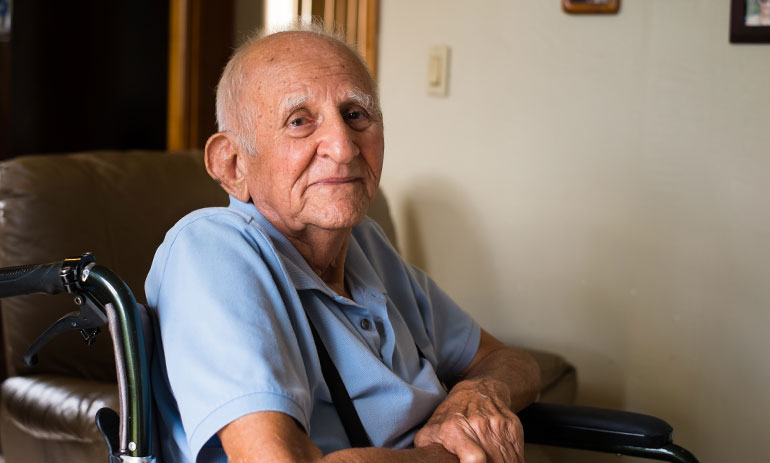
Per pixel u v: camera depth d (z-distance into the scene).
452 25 2.14
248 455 0.86
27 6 2.76
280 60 1.07
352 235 1.30
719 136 1.89
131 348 0.89
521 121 2.09
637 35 1.94
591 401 2.10
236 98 1.10
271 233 1.10
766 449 1.91
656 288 1.99
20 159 1.54
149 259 1.62
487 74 2.11
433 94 2.18
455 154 2.18
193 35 2.50
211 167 1.14
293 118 1.06
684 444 2.00
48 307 1.46
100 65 2.89
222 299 0.94
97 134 2.93
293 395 0.90
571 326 2.10
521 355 1.40
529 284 2.13
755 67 1.83
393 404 1.09
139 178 1.67
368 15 2.21
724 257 1.91
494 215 2.15
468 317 1.44
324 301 1.10
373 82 1.15
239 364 0.89
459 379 1.41
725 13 1.85
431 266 2.25
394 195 2.28
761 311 1.88
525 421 1.26
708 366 1.96
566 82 2.03
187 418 0.90
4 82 2.79
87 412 1.29
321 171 1.05
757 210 1.87
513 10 2.06
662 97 1.93
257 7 2.66
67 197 1.53
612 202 2.02
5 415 1.42
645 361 2.03
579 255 2.07
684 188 1.94
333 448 1.04
